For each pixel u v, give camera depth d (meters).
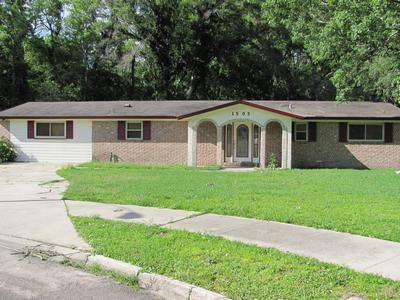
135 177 16.28
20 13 37.69
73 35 39.56
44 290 5.57
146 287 5.71
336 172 19.00
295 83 40.03
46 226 8.61
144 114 23.80
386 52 19.03
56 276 6.10
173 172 18.50
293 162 23.75
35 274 6.18
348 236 7.50
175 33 38.59
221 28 38.94
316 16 21.25
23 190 13.32
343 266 5.91
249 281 5.44
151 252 6.64
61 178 16.48
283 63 40.03
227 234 7.73
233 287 5.30
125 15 36.44
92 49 40.16
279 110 21.67
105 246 7.02
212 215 9.31
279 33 37.94
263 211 9.45
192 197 11.44
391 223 8.27
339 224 8.20
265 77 40.50
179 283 5.47
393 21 16.72
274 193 12.15
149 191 12.49
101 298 5.32
